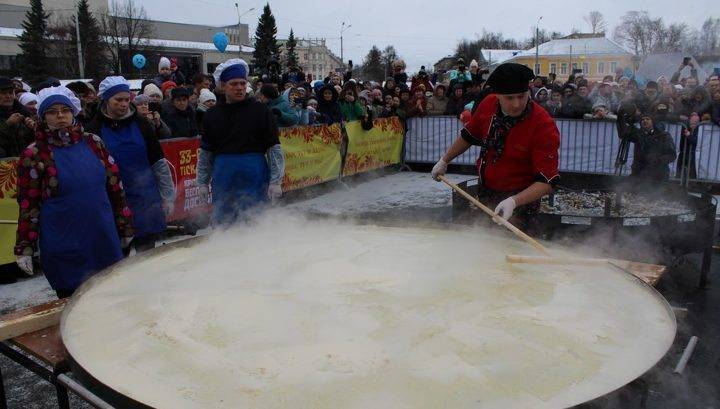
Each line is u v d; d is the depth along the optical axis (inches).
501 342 64.5
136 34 1638.8
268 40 1881.2
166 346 65.2
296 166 325.4
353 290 81.4
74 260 120.7
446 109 423.5
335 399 52.9
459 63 423.5
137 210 146.9
